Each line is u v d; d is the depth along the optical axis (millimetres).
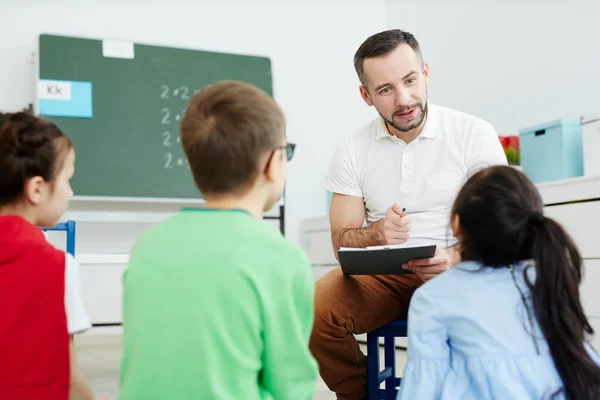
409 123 1796
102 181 3715
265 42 4453
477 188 1165
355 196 1935
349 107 4652
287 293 962
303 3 4566
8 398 1102
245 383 928
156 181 3838
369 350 1693
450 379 1151
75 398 1187
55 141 1225
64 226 2238
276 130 1018
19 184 1184
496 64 3523
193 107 1021
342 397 1735
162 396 913
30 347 1111
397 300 1743
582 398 1071
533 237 1131
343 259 1487
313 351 1678
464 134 1825
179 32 4230
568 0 3041
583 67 2955
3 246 1117
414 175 1835
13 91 3812
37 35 3797
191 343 917
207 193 1028
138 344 940
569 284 1116
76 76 3729
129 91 3844
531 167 2885
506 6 3453
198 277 938
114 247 4000
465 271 1188
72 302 1161
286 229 4418
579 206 2344
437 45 4066
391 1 4684
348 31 4684
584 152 2594
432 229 1787
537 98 3230
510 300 1138
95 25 4031
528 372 1094
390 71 1764
